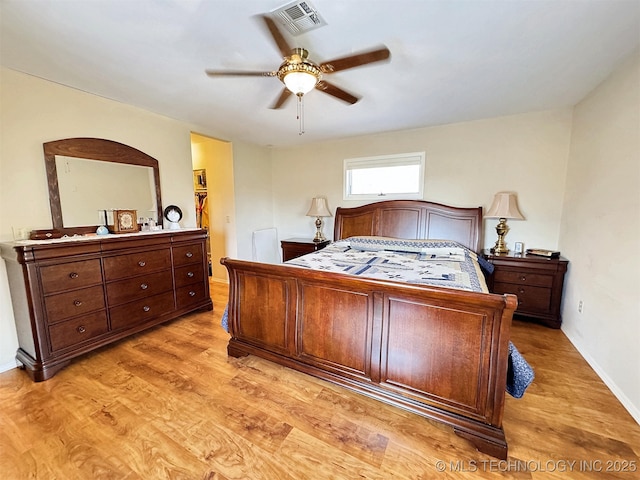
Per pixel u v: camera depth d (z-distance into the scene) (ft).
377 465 4.41
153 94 8.25
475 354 4.70
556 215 9.87
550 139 9.74
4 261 6.79
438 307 4.92
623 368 5.74
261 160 15.40
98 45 5.71
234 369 6.97
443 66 6.56
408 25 5.03
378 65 6.48
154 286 8.86
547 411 5.49
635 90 5.82
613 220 6.42
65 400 5.84
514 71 6.81
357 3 4.44
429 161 11.81
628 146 5.98
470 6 4.54
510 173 10.44
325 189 14.58
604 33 5.26
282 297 6.62
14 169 6.91
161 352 7.77
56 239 7.11
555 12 4.69
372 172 13.29
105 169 8.64
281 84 7.51
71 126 7.88
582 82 7.38
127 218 8.64
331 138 13.64
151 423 5.23
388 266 8.11
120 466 4.38
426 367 5.12
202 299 10.59
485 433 4.63
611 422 5.21
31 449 4.67
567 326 8.65
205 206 16.05
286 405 5.71
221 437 4.92
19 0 4.37
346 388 5.93
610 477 4.18
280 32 4.78
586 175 8.00
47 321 6.57
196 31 5.24
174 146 10.67
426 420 5.32
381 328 5.47
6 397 5.92
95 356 7.54
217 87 7.73
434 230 11.53
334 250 11.11
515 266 9.48
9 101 6.77
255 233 14.97
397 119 10.60
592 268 7.29
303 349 6.44
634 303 5.51
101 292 7.54
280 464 4.42
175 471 4.29
